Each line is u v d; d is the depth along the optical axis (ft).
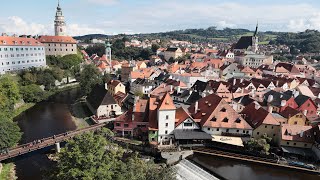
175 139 248.73
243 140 245.24
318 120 276.82
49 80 495.41
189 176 205.16
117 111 351.46
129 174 127.44
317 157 218.59
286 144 232.73
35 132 294.66
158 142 249.75
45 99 444.55
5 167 212.84
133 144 243.81
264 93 348.38
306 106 298.35
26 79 462.60
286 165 214.69
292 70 568.00
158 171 143.33
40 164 222.69
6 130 224.53
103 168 123.34
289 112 270.46
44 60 572.51
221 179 205.67
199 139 245.04
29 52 530.27
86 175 115.24
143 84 429.38
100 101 344.08
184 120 252.01
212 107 268.41
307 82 462.60
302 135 231.09
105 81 468.75
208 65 615.16
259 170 220.23
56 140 247.91
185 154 233.55
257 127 247.70
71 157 124.47
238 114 260.21
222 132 253.03
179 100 357.00
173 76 474.08
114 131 267.59
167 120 248.52
